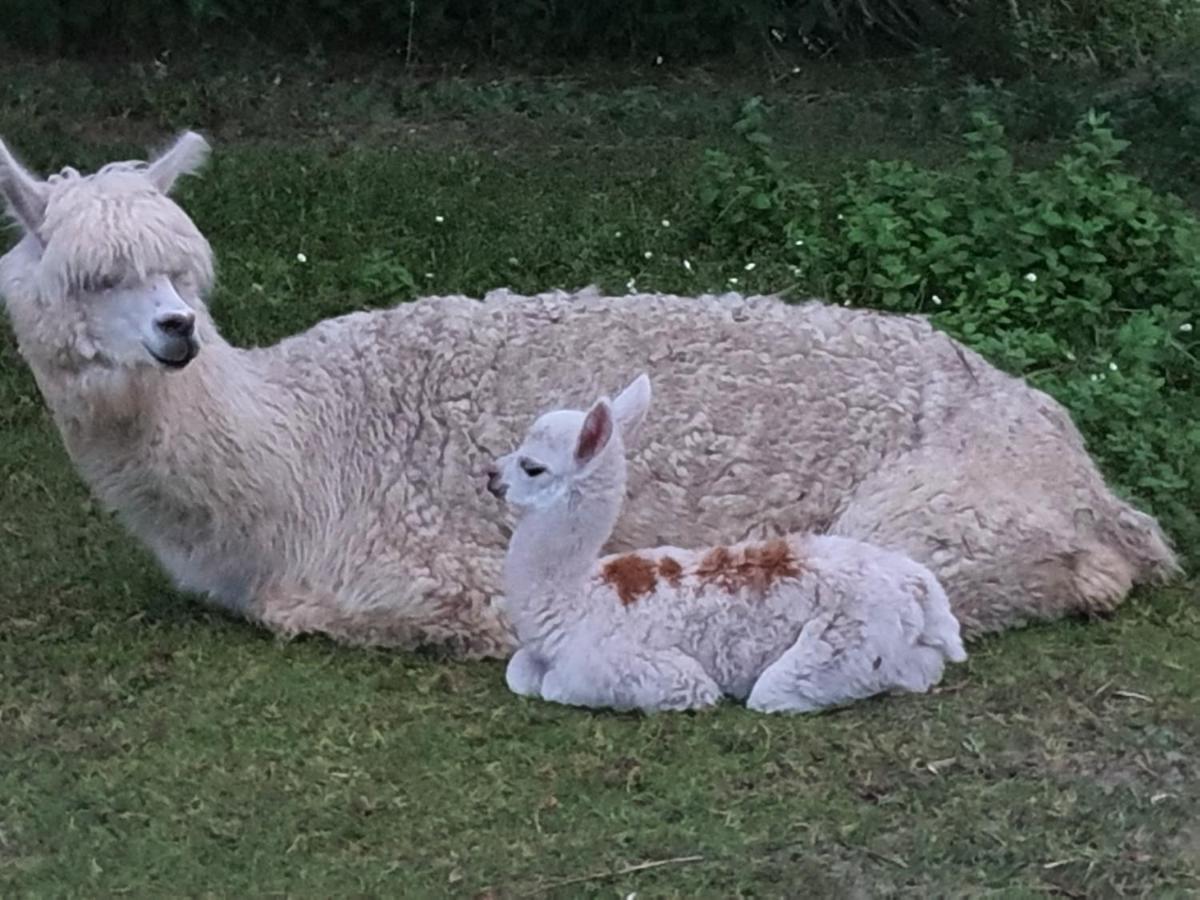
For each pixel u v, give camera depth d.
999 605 5.76
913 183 9.12
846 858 4.51
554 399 5.98
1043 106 11.27
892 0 12.68
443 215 9.36
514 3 12.31
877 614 5.23
